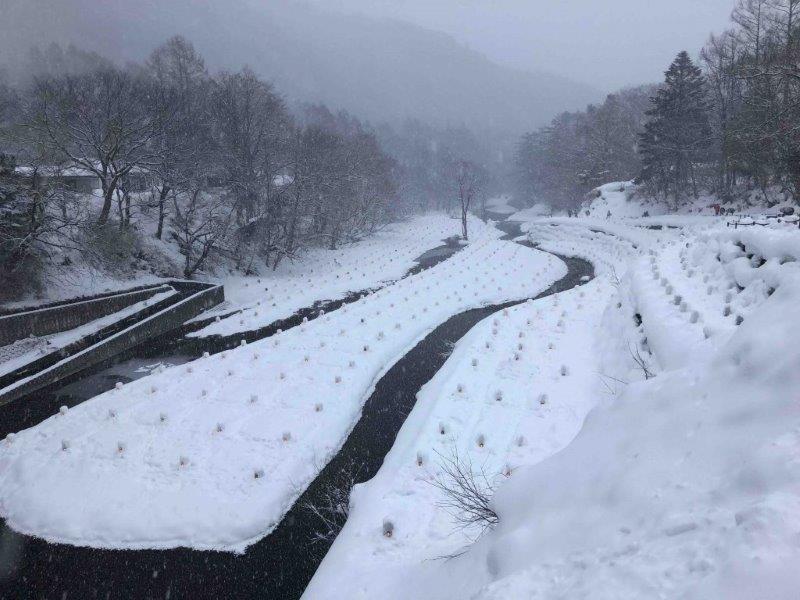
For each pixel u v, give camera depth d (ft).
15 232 79.36
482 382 48.93
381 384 58.59
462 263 135.03
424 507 30.22
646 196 186.50
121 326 78.23
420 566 21.68
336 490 39.42
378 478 35.12
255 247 132.16
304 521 36.29
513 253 152.05
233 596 30.17
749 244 42.34
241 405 51.06
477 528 24.32
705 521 10.51
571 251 152.87
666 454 13.50
